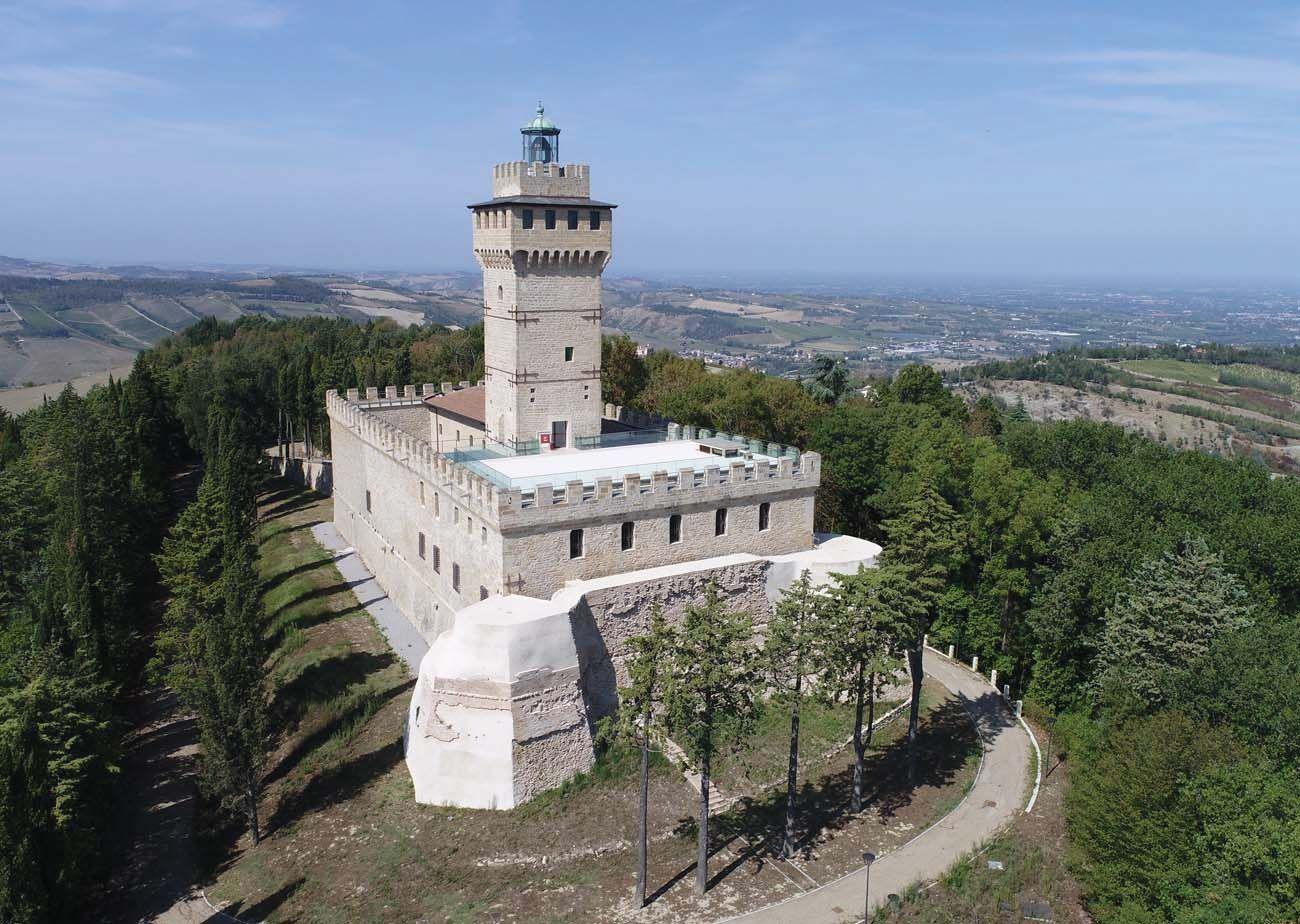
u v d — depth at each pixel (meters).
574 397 69.62
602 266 68.88
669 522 57.19
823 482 87.69
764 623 58.75
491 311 70.19
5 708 46.03
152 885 45.69
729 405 105.06
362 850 44.97
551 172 66.44
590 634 51.94
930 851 45.41
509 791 46.69
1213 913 37.53
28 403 178.50
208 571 66.62
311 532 94.81
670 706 38.53
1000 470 73.12
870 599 45.47
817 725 56.88
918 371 127.94
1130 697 50.78
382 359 147.75
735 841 45.50
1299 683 45.22
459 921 39.84
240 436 105.81
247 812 47.94
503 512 50.97
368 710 56.12
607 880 42.19
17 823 39.16
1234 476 77.81
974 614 72.00
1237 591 56.91
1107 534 67.25
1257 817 39.59
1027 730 59.03
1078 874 43.44
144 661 72.00
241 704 47.94
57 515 78.44
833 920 39.91
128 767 57.84
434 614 63.75
